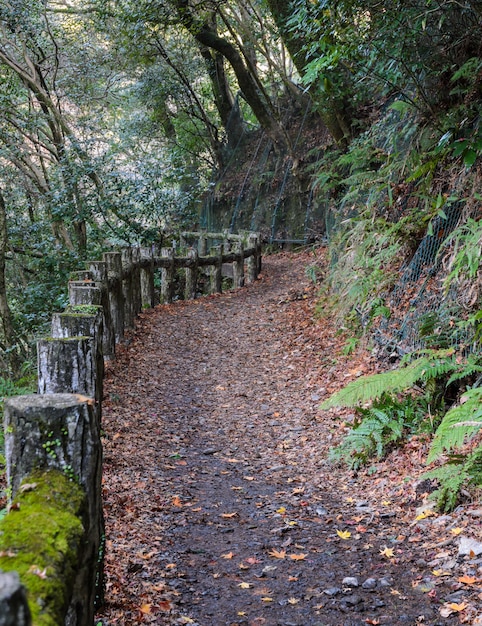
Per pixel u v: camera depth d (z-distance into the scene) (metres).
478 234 5.61
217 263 15.73
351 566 3.88
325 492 5.21
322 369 8.27
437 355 5.46
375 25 6.78
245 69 20.98
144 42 18.69
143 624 3.13
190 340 10.61
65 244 17.06
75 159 17.27
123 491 4.96
